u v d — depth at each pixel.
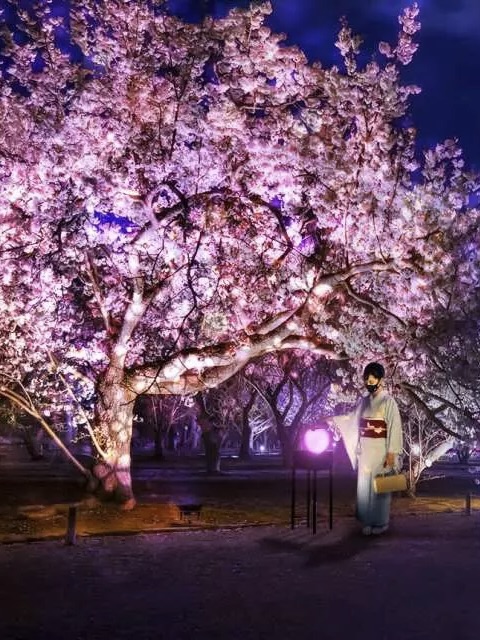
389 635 5.74
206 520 13.06
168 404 40.56
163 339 16.89
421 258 13.18
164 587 7.37
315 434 10.80
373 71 13.48
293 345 14.27
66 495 15.79
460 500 18.05
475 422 14.12
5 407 25.80
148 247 13.91
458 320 13.17
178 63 14.27
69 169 13.49
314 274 13.32
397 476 10.30
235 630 5.90
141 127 14.09
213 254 14.29
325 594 7.05
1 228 14.10
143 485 22.16
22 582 7.59
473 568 8.17
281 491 20.59
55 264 14.38
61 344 15.28
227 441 61.28
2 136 14.34
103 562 8.65
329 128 13.65
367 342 14.07
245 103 14.09
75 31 14.32
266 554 9.09
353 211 13.18
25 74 14.56
